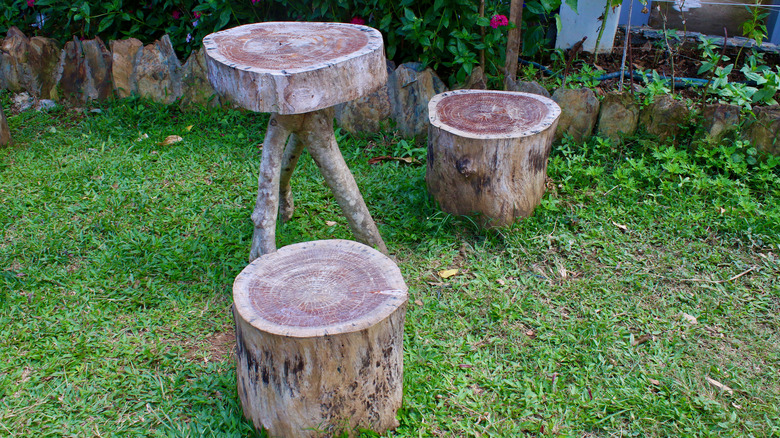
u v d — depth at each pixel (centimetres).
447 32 451
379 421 227
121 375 254
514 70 450
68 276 308
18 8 534
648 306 297
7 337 270
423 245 339
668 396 249
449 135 329
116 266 315
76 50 482
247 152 428
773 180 378
